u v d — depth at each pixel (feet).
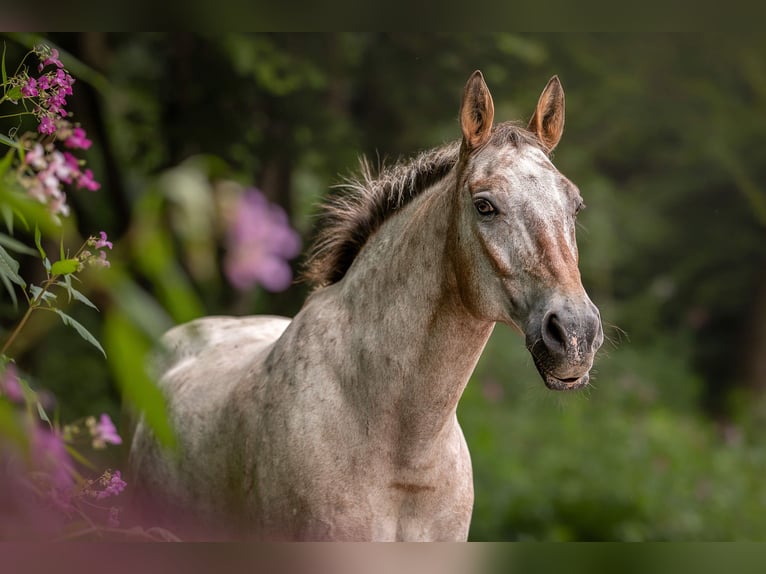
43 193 12.75
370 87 71.56
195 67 59.98
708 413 104.22
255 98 62.39
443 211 21.16
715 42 95.40
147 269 9.26
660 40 90.79
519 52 67.77
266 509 22.07
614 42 87.97
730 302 114.52
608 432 71.00
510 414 75.72
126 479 29.89
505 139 20.71
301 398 21.83
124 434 31.42
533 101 75.15
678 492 61.41
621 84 91.30
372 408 21.30
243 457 22.90
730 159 107.86
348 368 21.77
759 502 62.64
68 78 16.01
